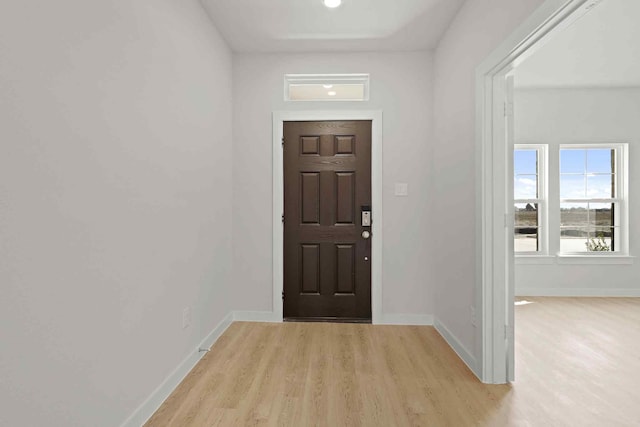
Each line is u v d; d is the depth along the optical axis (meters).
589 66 3.97
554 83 4.52
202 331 2.84
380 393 2.27
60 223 1.36
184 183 2.48
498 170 2.42
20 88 1.19
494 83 2.41
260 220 3.68
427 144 3.62
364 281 3.70
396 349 2.98
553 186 4.78
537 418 2.01
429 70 3.62
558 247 4.80
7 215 1.14
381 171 3.64
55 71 1.33
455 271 2.97
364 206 3.69
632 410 2.10
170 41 2.27
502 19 2.14
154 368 2.08
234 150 3.68
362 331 3.42
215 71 3.14
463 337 2.80
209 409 2.09
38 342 1.26
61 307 1.37
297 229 3.72
